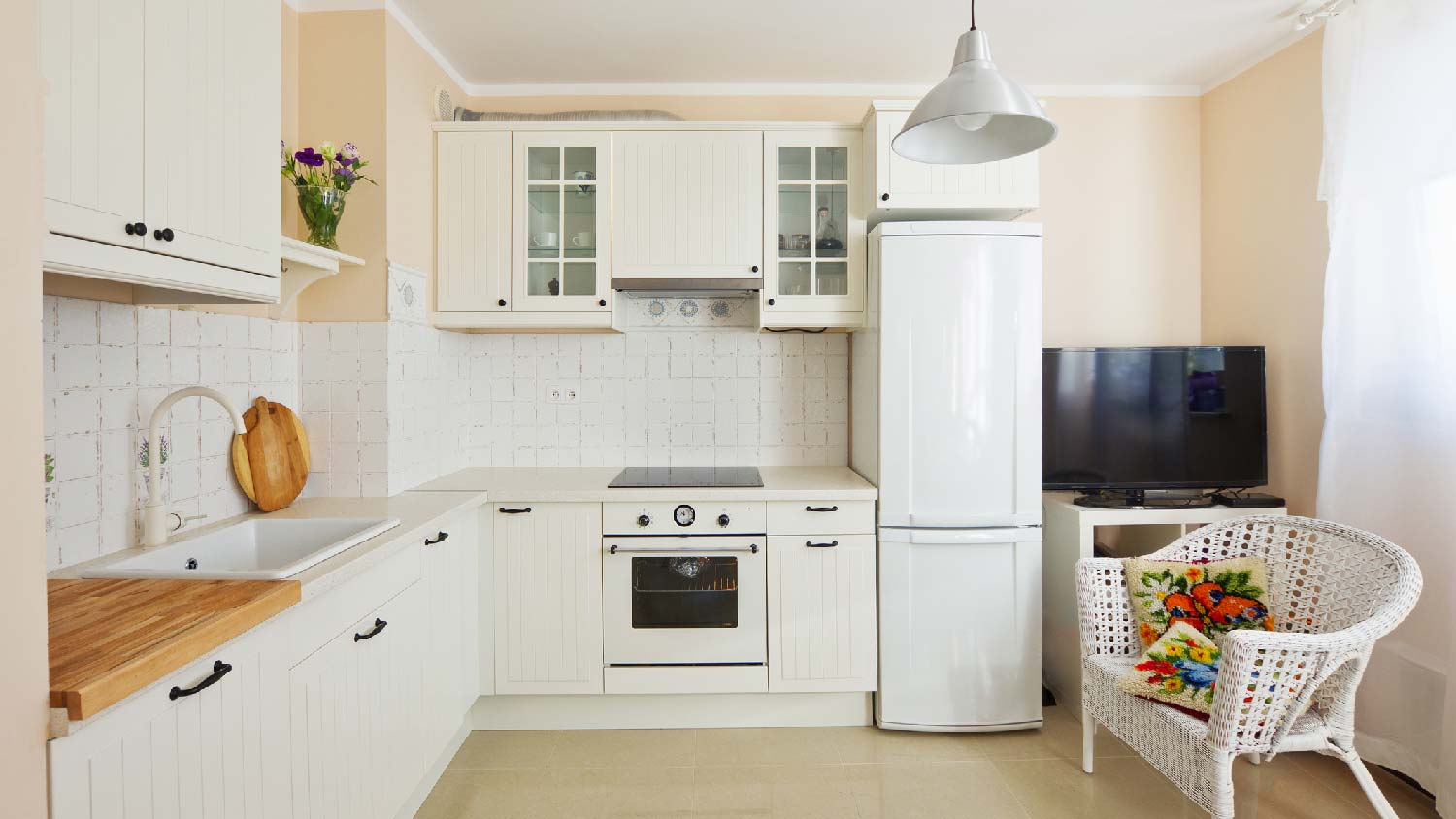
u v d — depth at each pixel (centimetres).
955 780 228
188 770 111
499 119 289
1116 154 313
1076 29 260
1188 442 265
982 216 276
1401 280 214
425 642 206
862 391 283
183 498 186
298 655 142
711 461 314
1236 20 253
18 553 83
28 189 85
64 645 102
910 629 254
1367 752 225
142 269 123
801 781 227
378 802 177
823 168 280
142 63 121
